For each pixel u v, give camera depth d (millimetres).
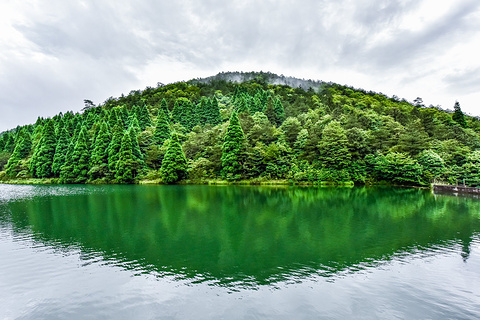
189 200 29859
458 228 17781
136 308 8438
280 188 42844
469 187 36906
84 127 65875
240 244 14422
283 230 17172
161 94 122438
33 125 94625
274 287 9789
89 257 12695
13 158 68312
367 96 123688
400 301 8906
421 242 14906
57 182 59000
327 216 21406
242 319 7852
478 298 9141
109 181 55438
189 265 11742
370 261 12211
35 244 14562
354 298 9062
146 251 13453
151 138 66125
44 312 8297
